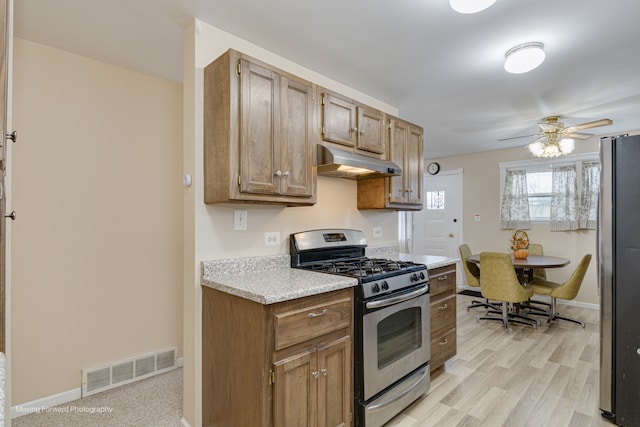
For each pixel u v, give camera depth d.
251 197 1.77
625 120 3.69
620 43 2.10
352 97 2.88
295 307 1.57
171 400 2.23
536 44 2.10
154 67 2.50
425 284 2.35
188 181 1.92
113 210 2.45
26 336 2.09
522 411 2.13
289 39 2.09
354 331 1.85
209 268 1.89
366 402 1.85
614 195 1.99
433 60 2.37
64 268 2.23
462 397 2.30
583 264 3.55
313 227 2.56
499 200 5.30
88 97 2.34
